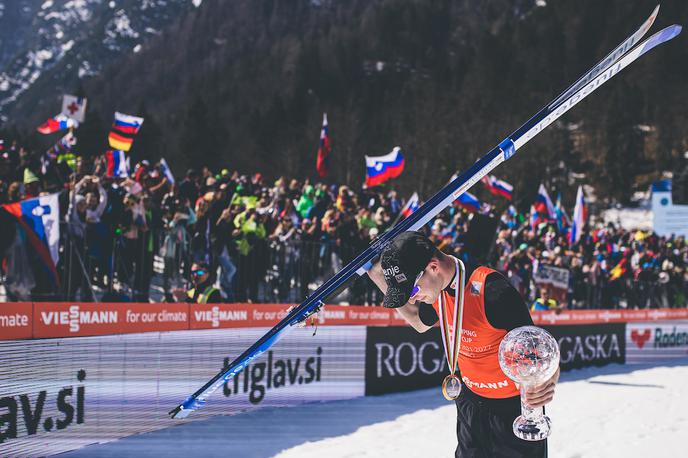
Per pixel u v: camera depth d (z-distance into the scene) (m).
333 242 9.65
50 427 5.11
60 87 190.12
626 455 5.82
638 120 79.94
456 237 11.22
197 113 61.94
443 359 9.59
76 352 5.33
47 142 49.66
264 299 8.81
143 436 5.86
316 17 146.38
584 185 65.31
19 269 6.38
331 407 7.63
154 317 6.09
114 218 7.31
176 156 62.16
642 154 73.31
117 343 5.71
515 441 2.73
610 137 69.06
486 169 2.34
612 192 65.44
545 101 81.12
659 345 14.03
